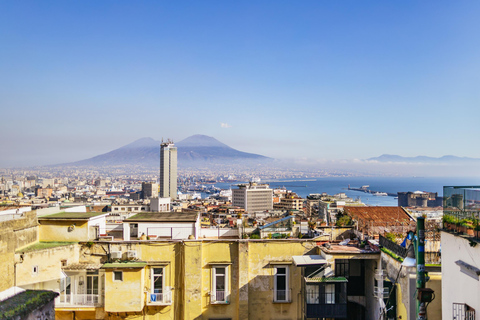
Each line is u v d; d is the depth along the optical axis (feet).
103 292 95.14
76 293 94.99
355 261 95.76
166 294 96.37
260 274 99.50
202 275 98.48
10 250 86.74
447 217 59.11
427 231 96.17
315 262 91.25
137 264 93.97
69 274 94.63
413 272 71.10
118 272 92.63
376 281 88.22
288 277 99.60
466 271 51.93
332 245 99.04
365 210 142.72
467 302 51.90
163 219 109.60
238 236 118.21
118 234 121.08
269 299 98.84
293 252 100.22
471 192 53.72
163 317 96.32
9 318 32.65
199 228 117.50
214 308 97.76
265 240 100.01
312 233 111.65
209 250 99.50
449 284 57.41
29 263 89.61
